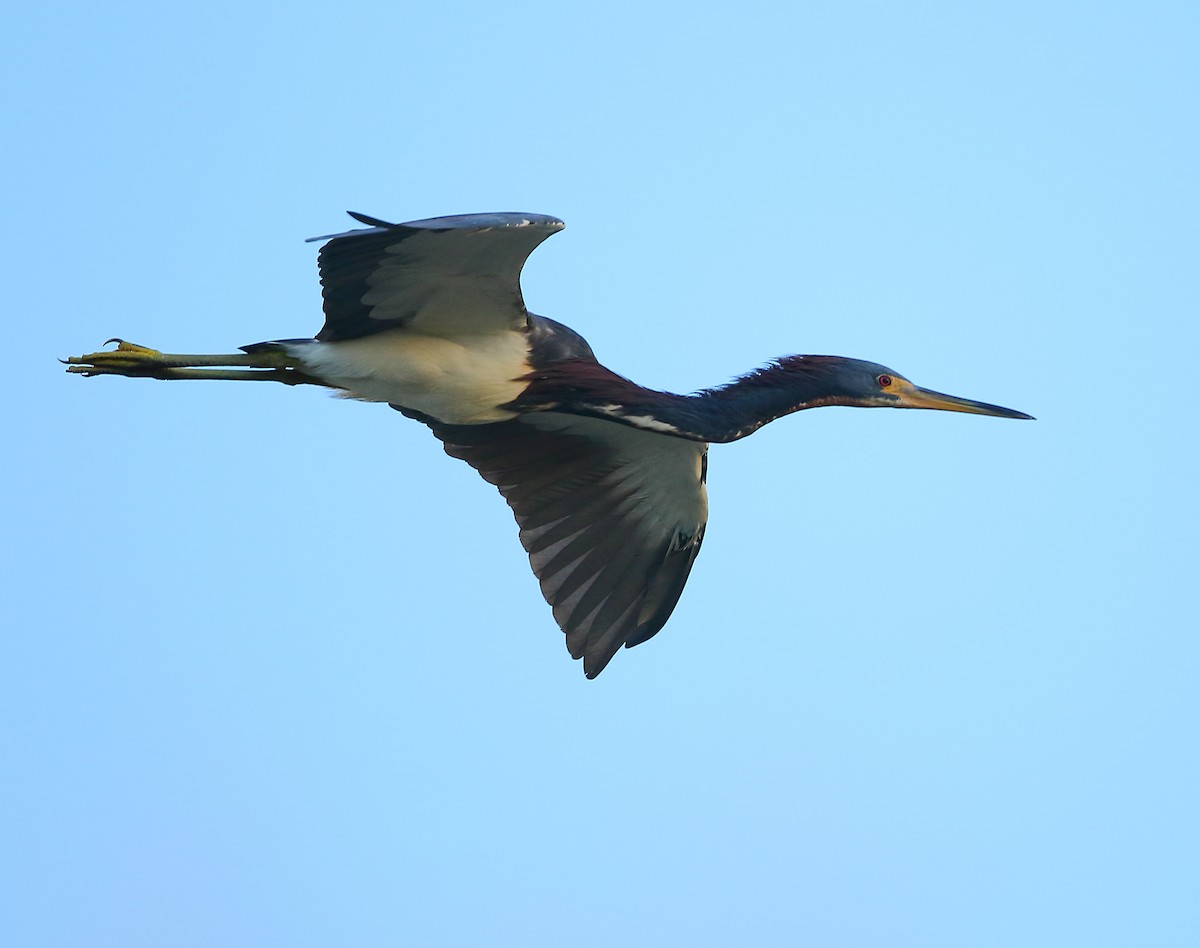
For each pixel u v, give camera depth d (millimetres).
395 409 14781
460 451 14844
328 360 13016
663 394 13836
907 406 15031
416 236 11766
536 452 14875
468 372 13102
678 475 14922
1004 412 15117
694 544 15305
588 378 13414
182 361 13242
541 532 15094
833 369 14945
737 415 14164
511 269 12359
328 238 11438
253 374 13320
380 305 12766
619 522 15242
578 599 15148
